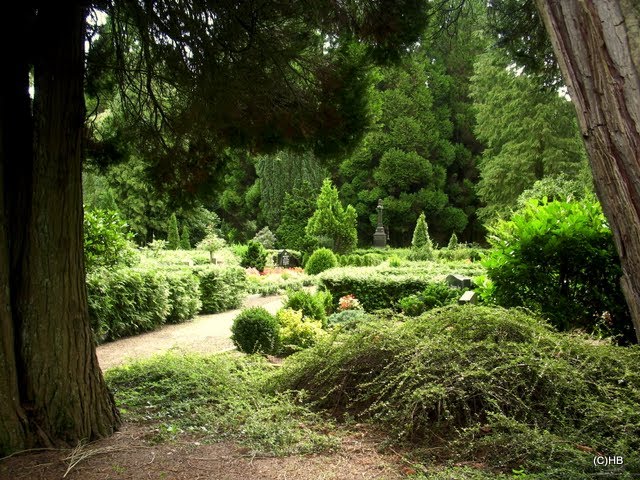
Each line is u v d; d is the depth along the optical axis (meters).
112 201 22.83
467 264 14.48
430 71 29.50
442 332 3.96
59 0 3.16
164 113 4.80
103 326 8.01
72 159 3.22
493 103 25.34
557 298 5.05
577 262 4.99
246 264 19.62
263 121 4.48
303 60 4.29
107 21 4.69
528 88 22.98
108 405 3.45
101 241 8.54
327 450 3.20
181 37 3.77
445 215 28.75
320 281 10.59
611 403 3.17
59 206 3.16
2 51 3.13
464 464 2.91
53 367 3.13
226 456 3.09
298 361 4.44
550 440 2.88
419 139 28.12
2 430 2.96
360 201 29.25
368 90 4.67
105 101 5.16
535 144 23.75
